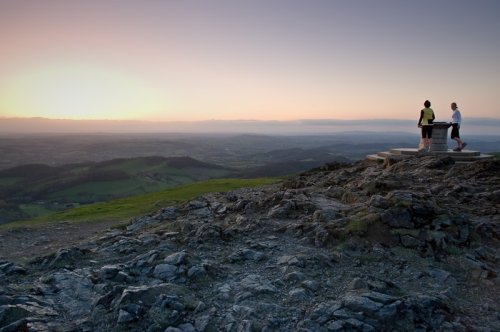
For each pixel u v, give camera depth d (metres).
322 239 16.48
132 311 11.38
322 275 13.73
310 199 22.22
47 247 23.33
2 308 11.27
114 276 14.14
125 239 19.19
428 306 11.30
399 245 15.77
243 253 15.96
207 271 14.09
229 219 21.64
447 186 22.25
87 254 17.08
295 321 10.86
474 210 18.89
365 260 14.84
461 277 13.69
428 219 16.78
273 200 23.25
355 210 18.89
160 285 12.61
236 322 10.88
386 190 21.91
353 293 11.86
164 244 17.58
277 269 14.37
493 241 15.88
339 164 38.94
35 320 11.01
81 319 11.45
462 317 11.10
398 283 13.19
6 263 15.80
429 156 29.72
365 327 10.41
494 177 23.45
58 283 13.66
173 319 11.12
